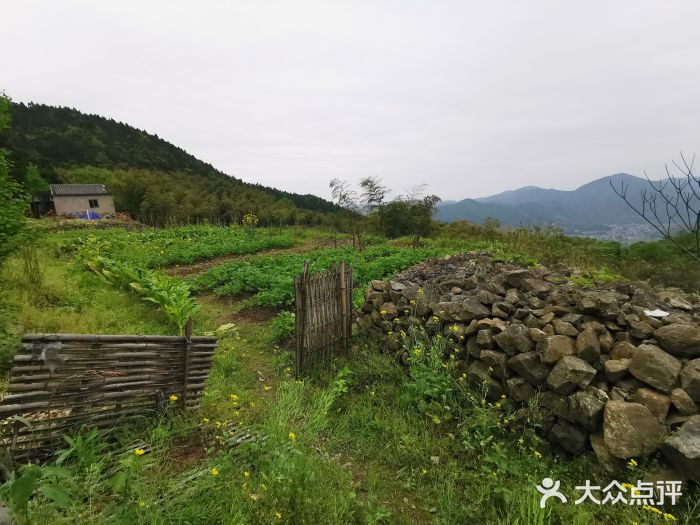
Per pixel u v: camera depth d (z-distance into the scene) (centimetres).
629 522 251
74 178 5556
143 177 4728
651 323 356
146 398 323
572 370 324
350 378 466
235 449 288
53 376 263
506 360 379
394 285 588
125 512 207
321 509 248
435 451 338
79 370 276
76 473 238
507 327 394
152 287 700
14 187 568
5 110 601
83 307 610
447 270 670
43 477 218
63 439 271
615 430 286
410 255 1222
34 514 192
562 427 324
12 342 393
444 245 1877
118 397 301
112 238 1614
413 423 374
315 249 1745
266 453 293
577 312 400
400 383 443
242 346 582
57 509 210
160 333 580
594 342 343
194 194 4434
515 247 1150
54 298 617
